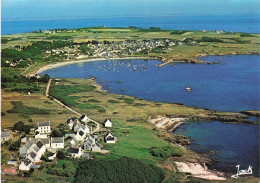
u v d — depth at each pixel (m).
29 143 194.50
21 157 186.75
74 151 195.75
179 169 196.38
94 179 166.38
